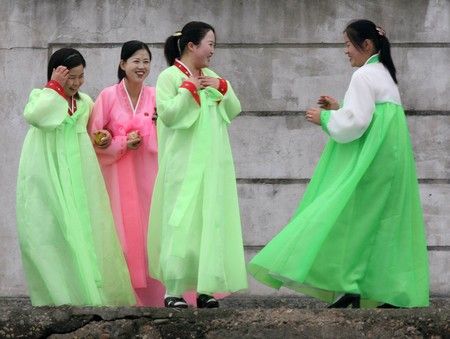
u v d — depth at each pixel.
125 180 22.48
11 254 25.75
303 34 25.81
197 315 20.42
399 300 20.94
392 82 21.36
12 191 25.84
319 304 24.89
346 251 20.92
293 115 25.75
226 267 21.20
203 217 20.97
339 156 21.27
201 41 21.55
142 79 22.53
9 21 25.97
